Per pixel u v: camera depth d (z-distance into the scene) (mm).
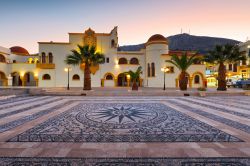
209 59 21750
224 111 8898
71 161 3371
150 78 33438
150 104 11383
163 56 32406
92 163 3299
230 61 21484
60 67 33500
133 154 3688
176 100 13664
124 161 3379
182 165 3227
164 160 3420
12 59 38188
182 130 5527
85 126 6000
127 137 4832
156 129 5641
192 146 4148
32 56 40094
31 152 3773
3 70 31906
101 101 12922
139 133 5207
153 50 33188
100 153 3732
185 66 20938
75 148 4012
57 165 3217
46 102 12297
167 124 6293
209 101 13039
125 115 7852
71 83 33156
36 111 8805
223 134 5102
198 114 8125
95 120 6891
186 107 10172
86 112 8570
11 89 18969
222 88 21281
